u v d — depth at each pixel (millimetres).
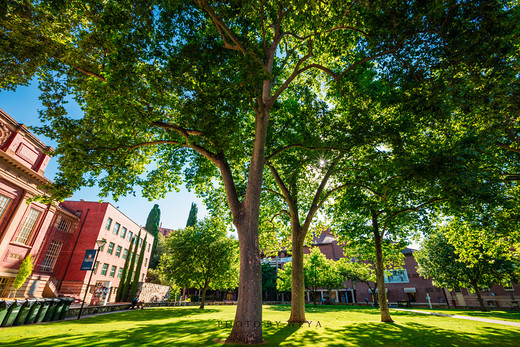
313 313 22156
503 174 12922
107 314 20703
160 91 9516
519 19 7375
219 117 10305
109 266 36875
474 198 10047
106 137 10914
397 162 11148
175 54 9641
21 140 22062
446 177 8969
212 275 31312
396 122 11555
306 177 18109
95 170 11383
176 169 15812
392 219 16500
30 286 23969
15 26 8688
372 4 8367
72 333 9469
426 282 44750
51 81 11523
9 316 11477
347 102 12797
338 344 7527
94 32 9719
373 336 9109
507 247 18047
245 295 7637
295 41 13750
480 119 10102
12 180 21531
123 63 8711
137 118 9898
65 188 11672
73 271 30938
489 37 7613
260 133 9742
